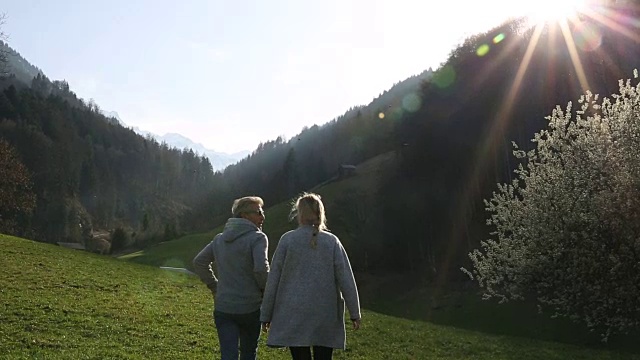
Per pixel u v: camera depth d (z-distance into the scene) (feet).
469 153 193.06
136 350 36.01
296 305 19.10
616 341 89.15
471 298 142.10
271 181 538.47
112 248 360.28
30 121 443.73
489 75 196.13
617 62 133.49
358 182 290.15
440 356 52.08
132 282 71.82
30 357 31.14
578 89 141.08
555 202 68.23
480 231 178.81
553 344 69.77
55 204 365.81
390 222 213.87
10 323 39.73
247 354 21.43
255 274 20.57
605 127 65.67
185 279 86.38
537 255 70.08
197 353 37.14
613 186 63.05
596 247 64.03
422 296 161.48
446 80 217.56
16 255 77.41
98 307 49.85
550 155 71.61
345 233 227.40
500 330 111.75
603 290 64.95
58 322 41.86
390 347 52.42
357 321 19.35
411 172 220.64
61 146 445.78
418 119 228.02
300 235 20.08
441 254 188.14
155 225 493.36
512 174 170.91
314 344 18.89
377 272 200.95
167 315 51.08
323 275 19.61
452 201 195.11
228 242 21.40
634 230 60.90
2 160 184.14
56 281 61.57
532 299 120.26
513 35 196.34
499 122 179.32
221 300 20.98
